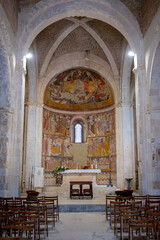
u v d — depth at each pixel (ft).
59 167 72.28
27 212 27.07
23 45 53.21
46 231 31.78
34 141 75.15
